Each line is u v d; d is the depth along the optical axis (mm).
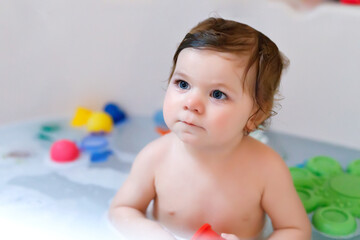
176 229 859
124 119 1507
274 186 832
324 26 1310
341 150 1319
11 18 1349
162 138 895
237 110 738
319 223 961
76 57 1444
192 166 832
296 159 1281
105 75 1479
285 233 826
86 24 1421
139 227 829
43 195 1091
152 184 873
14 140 1347
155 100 1506
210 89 724
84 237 889
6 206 1025
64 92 1465
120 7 1423
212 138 737
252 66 739
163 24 1442
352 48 1285
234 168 825
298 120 1385
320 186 1084
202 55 721
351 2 1341
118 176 1195
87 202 1063
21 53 1384
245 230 847
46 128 1418
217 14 1365
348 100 1314
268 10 1372
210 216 834
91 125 1402
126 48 1460
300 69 1356
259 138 1240
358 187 1065
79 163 1250
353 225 956
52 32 1399
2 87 1386
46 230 912
